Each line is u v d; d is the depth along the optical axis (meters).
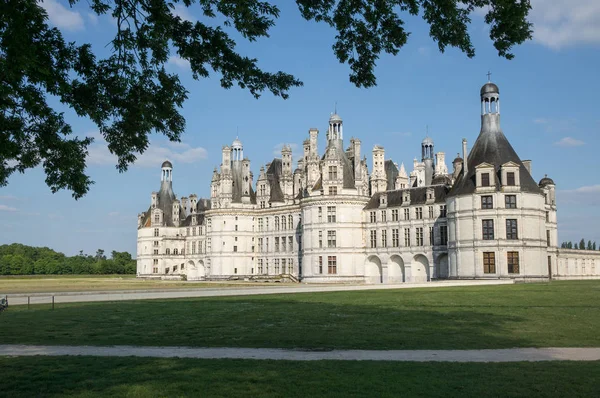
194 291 72.88
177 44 22.89
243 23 22.00
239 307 49.41
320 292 71.94
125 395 18.78
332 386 19.28
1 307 43.53
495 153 97.56
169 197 188.62
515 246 91.69
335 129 124.25
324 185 120.25
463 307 45.00
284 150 142.62
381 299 55.19
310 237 120.94
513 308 43.56
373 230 120.44
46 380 21.00
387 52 24.19
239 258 143.38
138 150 25.12
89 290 83.12
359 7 23.17
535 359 24.05
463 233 96.19
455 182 102.00
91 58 22.61
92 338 31.97
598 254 130.25
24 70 19.28
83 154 24.86
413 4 22.25
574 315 38.59
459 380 19.97
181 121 24.72
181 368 22.61
